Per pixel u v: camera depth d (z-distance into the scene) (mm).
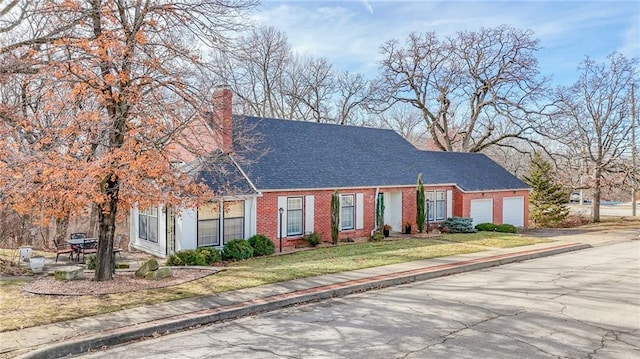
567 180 35500
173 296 9945
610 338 7684
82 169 9391
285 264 14820
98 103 10227
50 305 9109
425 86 38531
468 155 31969
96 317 8375
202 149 11836
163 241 17734
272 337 7754
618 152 34094
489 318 8836
